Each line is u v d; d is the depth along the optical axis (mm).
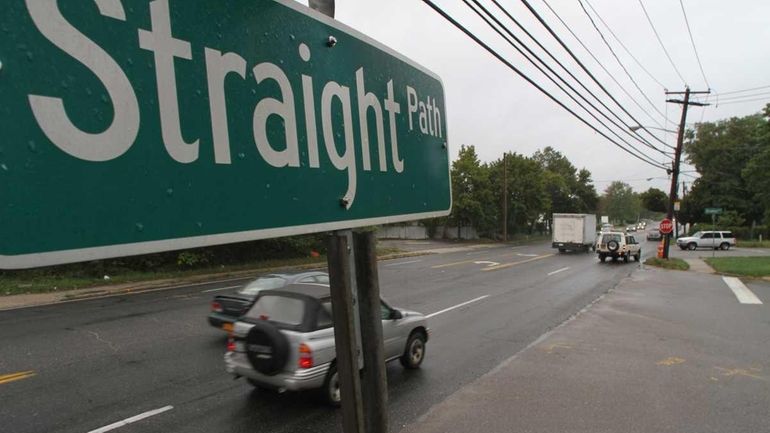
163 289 16047
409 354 7242
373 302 1975
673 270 22703
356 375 1829
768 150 42125
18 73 886
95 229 992
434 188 2354
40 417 5301
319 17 1637
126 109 1047
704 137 61219
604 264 26438
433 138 2363
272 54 1437
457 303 13203
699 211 61531
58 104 936
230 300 8602
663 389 5973
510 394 5777
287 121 1479
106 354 7707
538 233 75000
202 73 1219
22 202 888
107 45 1018
